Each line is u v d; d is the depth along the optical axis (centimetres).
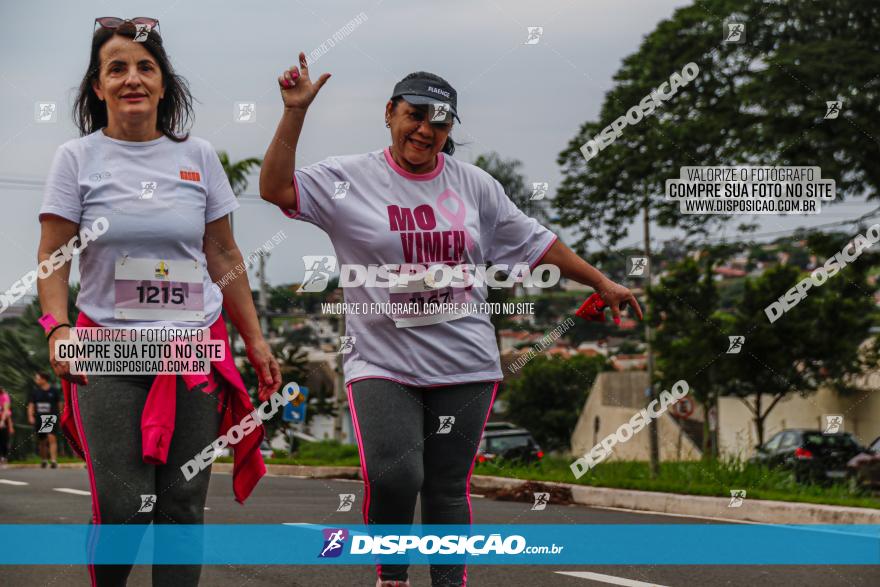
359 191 354
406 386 349
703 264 2170
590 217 1653
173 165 325
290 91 338
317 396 2002
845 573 496
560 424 3225
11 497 877
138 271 316
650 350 1750
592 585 457
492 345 363
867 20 1620
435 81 351
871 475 1648
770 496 877
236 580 459
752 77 1677
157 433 301
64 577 463
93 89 330
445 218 355
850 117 1591
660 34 1686
